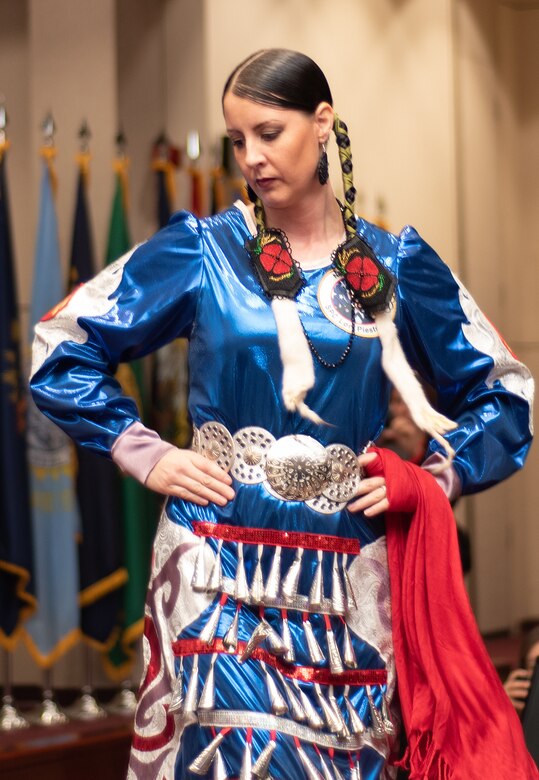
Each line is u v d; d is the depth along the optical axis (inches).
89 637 265.7
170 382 277.0
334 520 99.4
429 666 101.4
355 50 354.6
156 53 311.7
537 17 409.4
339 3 350.0
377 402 101.9
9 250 261.7
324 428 99.0
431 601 102.8
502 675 311.4
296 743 94.0
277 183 97.7
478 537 387.2
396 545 104.0
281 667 96.6
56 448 265.6
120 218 274.2
